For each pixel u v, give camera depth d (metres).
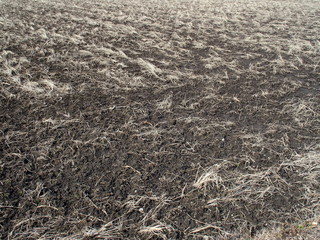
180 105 4.46
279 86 5.25
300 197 2.85
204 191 2.90
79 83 5.01
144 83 5.11
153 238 2.45
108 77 5.22
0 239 2.36
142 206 2.74
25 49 6.36
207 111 4.34
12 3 11.84
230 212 2.69
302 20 10.59
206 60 6.29
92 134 3.67
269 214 2.66
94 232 2.45
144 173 3.11
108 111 4.20
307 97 4.86
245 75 5.67
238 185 2.99
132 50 6.75
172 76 5.29
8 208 2.63
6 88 4.62
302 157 3.38
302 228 2.51
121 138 3.64
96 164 3.20
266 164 3.29
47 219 2.56
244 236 2.45
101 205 2.72
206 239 2.43
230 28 9.15
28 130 3.70
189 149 3.49
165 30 8.62
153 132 3.75
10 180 2.93
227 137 3.74
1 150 3.33
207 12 11.82
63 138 3.58
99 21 9.21
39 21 8.91
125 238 2.43
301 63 6.38
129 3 13.69
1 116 3.94
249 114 4.29
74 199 2.76
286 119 4.19
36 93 4.56
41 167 3.12
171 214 2.66
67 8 11.48
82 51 6.29
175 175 3.09
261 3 15.28
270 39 7.99
